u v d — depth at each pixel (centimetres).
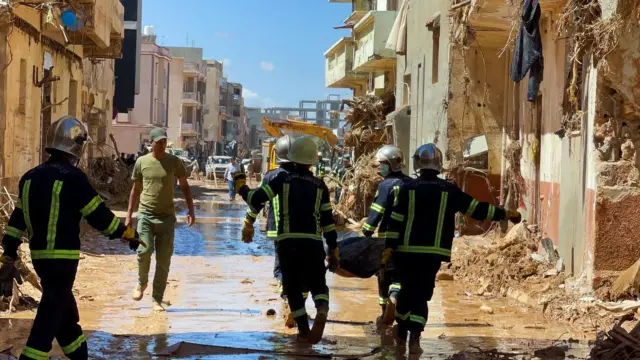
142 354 790
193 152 9988
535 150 1650
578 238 1212
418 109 2556
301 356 803
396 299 914
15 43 1914
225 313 1037
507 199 1819
